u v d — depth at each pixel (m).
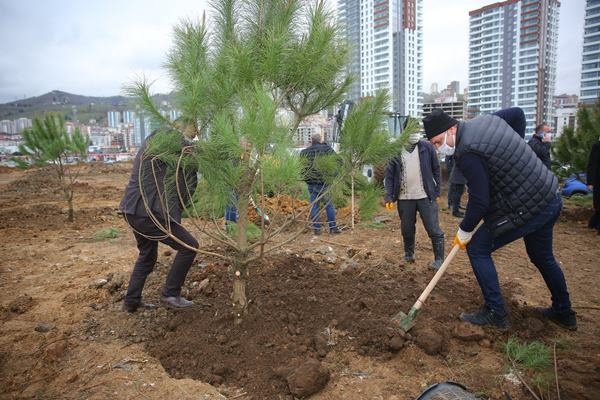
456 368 2.83
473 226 3.13
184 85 2.75
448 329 3.22
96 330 3.39
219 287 3.94
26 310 3.84
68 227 7.68
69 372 2.78
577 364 2.84
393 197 5.17
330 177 3.20
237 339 3.06
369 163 3.05
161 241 3.37
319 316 3.38
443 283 4.16
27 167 8.44
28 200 11.73
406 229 5.29
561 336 3.29
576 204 9.39
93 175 22.14
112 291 4.16
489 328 3.27
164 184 3.12
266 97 2.40
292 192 2.88
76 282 4.57
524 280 4.70
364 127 2.89
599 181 6.99
